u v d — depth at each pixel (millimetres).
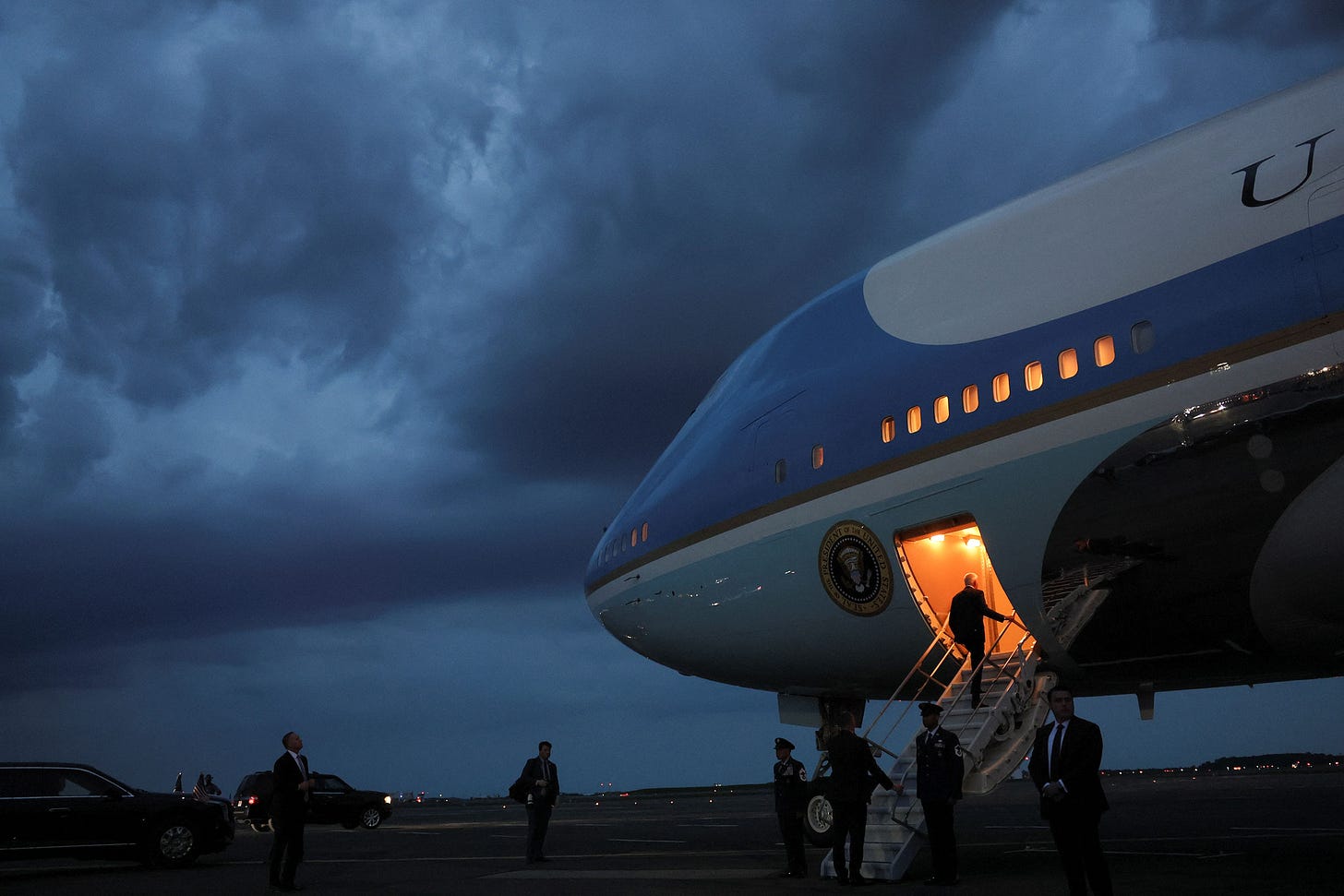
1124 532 11508
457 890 11828
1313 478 10125
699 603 17922
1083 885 8031
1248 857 12734
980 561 14953
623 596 20250
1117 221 12195
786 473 15969
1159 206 11805
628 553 20156
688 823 28578
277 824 12469
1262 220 10766
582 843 20406
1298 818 20281
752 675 18375
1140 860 12820
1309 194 10523
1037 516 12180
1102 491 11562
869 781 11586
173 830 16438
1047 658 13133
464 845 21062
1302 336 10148
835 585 15164
